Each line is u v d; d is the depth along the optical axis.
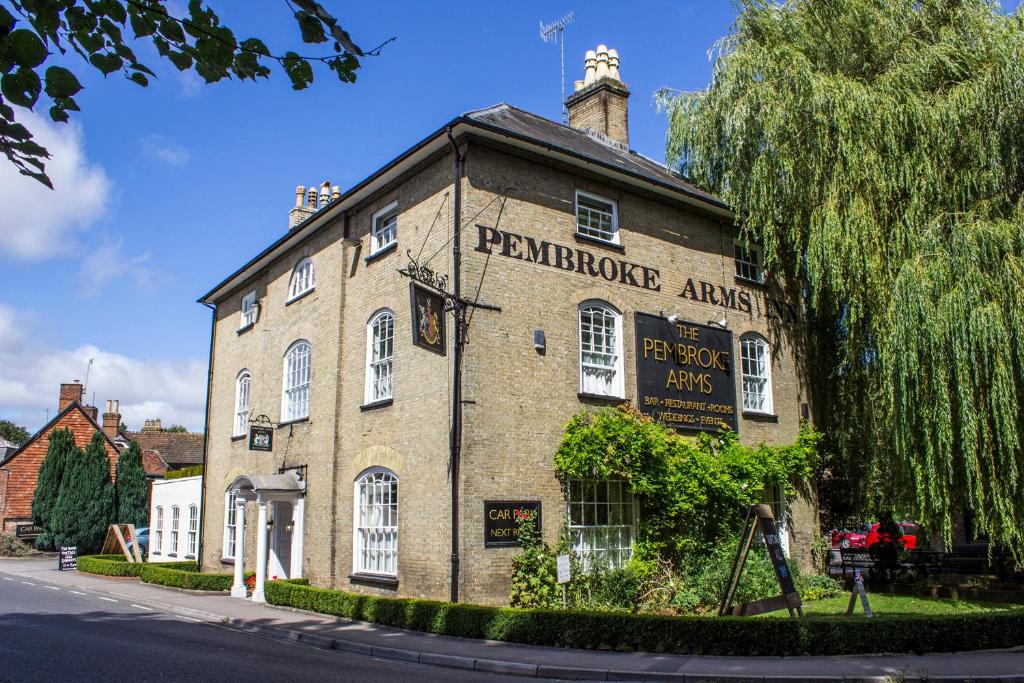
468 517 13.41
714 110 18.70
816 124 16.42
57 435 34.25
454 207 14.60
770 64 17.20
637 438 14.79
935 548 24.56
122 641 11.68
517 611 11.67
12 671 9.20
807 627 10.57
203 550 23.36
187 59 4.36
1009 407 12.97
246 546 20.78
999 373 13.04
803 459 18.05
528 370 14.77
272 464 19.88
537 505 14.37
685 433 16.86
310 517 17.69
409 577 14.37
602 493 15.53
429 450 14.31
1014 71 14.55
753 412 18.25
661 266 17.45
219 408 23.91
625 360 16.25
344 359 17.56
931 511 14.37
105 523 33.47
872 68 16.84
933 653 10.67
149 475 43.78
